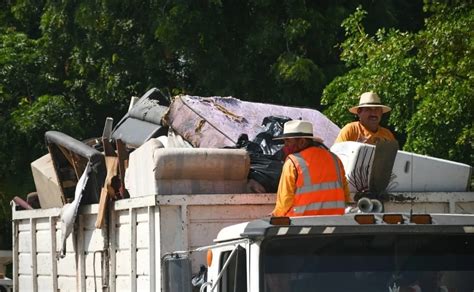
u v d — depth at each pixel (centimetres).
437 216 1542
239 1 4481
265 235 1461
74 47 4844
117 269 2233
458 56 2936
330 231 1476
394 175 2153
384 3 4481
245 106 2491
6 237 5297
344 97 3388
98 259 2333
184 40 4391
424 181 2173
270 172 2122
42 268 2691
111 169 2341
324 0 4491
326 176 1777
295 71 4119
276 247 1480
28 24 5469
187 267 1529
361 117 2397
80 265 2434
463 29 2928
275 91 4369
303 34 4209
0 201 4944
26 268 2798
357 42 3419
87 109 5116
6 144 4872
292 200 1772
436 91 3012
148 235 2047
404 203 2102
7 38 5128
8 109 5038
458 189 2197
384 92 3244
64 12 4797
